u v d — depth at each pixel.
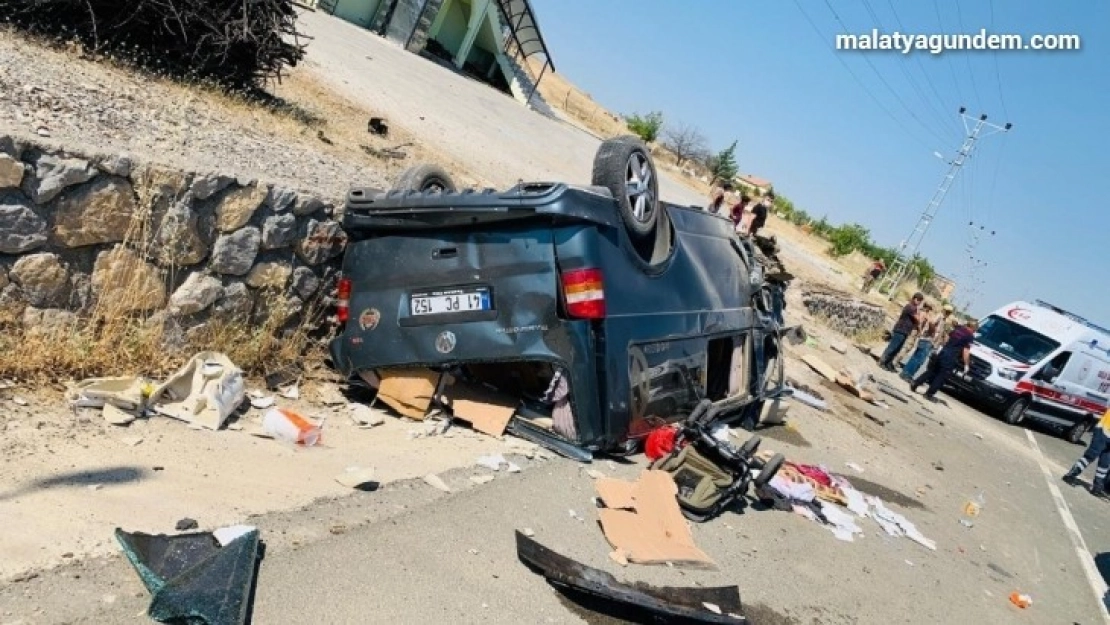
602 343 5.54
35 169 4.58
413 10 34.88
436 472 5.00
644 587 4.36
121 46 8.76
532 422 5.94
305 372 6.15
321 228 6.36
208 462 4.30
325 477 4.54
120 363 5.03
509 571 4.11
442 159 13.37
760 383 8.66
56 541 3.21
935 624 5.64
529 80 42.78
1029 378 20.05
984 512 9.74
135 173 5.05
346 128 11.84
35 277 4.70
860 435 11.31
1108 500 14.00
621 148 5.82
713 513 5.86
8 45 7.21
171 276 5.38
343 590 3.48
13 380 4.43
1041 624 6.55
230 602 3.04
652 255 6.39
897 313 38.56
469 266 5.51
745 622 4.37
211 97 9.05
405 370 5.78
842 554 6.21
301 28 22.17
